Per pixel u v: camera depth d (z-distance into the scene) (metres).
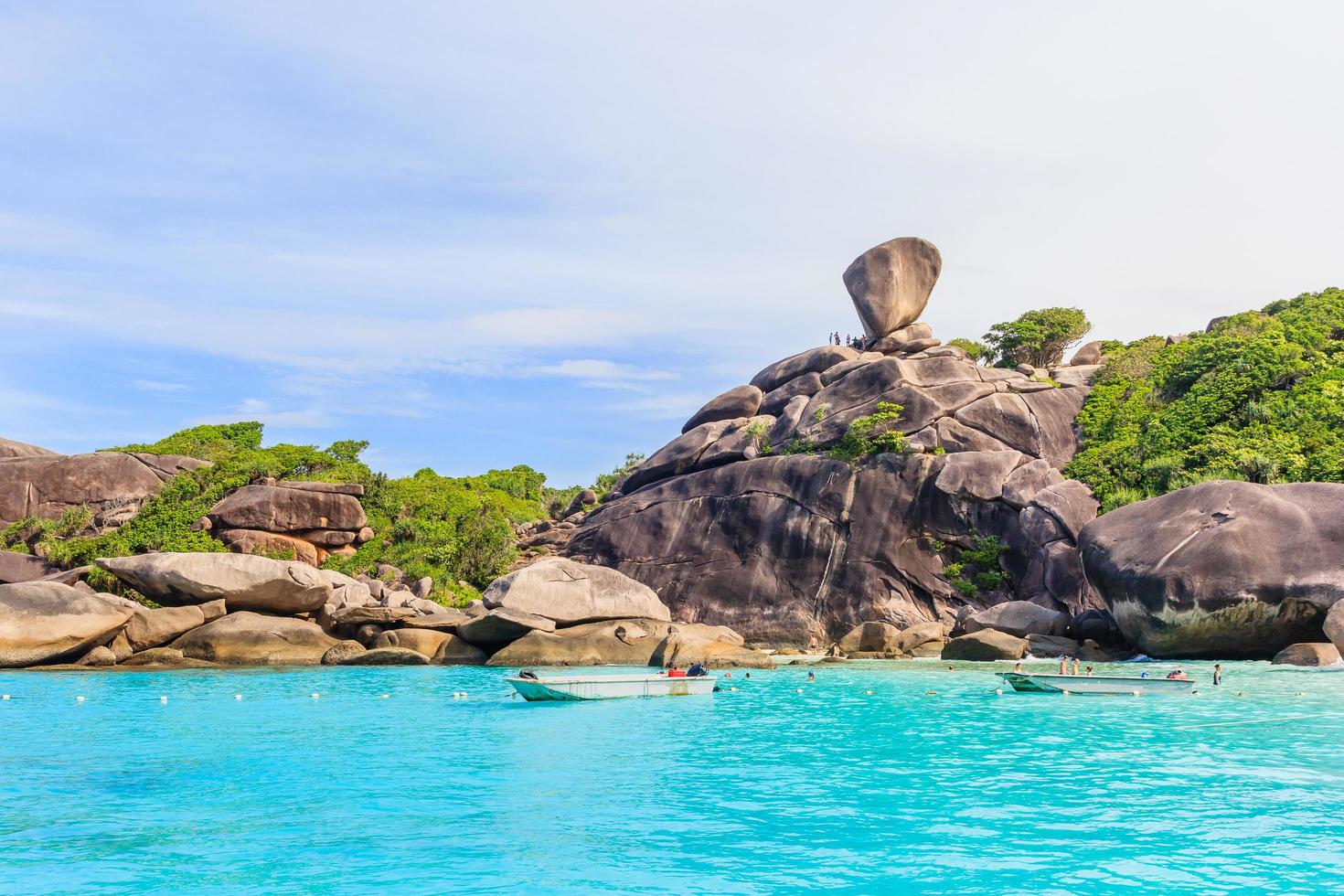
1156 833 11.59
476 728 20.42
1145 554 36.81
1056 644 39.28
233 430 68.38
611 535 58.06
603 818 12.49
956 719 21.64
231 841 11.48
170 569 37.12
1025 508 48.72
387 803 13.40
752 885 9.83
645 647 36.78
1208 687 26.58
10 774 15.46
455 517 55.81
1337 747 17.47
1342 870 10.13
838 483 53.88
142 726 20.69
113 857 10.84
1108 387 59.47
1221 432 49.38
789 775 15.20
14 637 33.12
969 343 71.81
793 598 51.97
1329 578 32.91
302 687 28.73
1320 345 56.69
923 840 11.38
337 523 50.00
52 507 55.78
